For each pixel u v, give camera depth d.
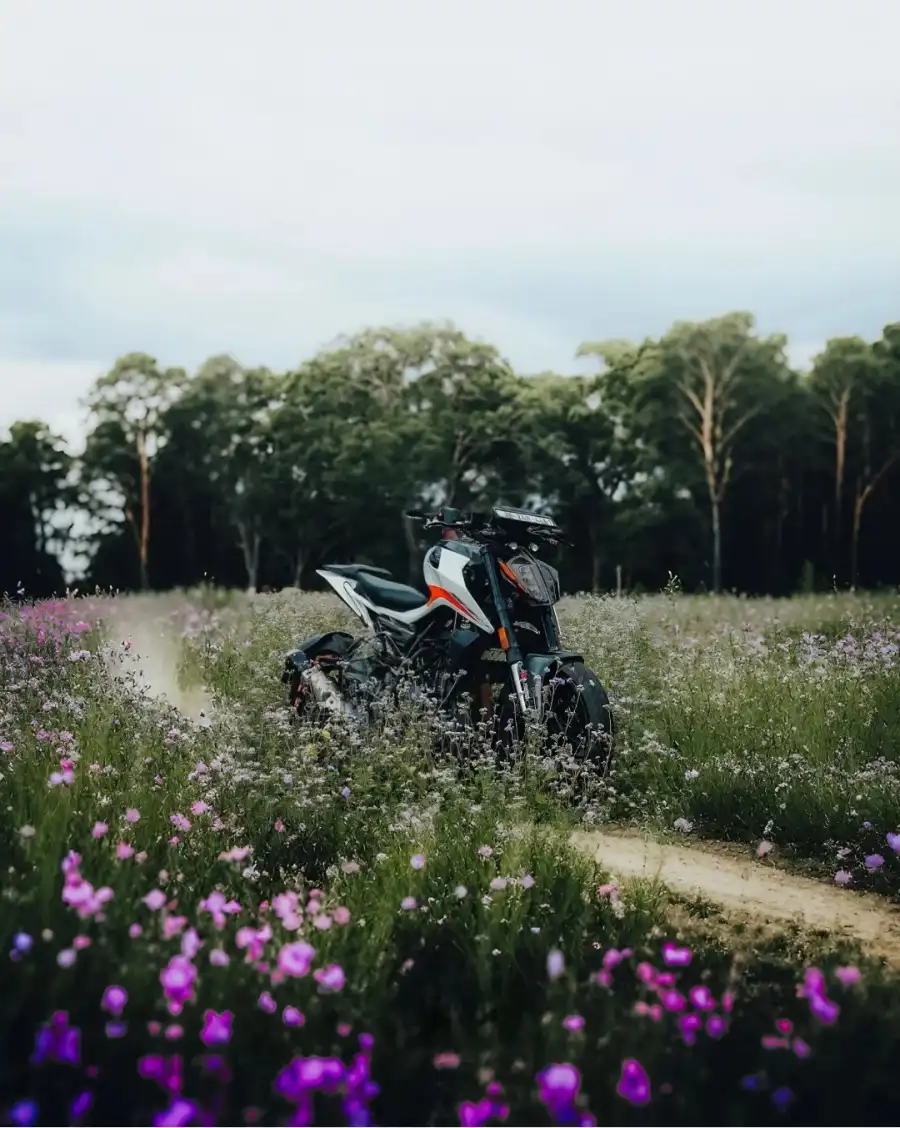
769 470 76.75
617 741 7.16
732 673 8.74
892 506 77.44
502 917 4.12
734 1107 2.67
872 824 5.85
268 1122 2.57
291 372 80.44
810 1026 2.97
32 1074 2.65
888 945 4.63
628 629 10.10
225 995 3.05
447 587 7.37
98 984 2.98
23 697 7.11
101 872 3.90
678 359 73.94
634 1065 2.58
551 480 72.88
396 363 76.06
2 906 3.31
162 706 6.75
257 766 5.77
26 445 83.69
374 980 3.44
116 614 13.60
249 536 79.31
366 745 6.57
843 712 7.83
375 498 71.06
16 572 81.81
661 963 3.71
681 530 74.25
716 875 5.59
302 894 4.42
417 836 5.25
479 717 7.36
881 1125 2.71
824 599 17.70
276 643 10.51
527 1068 2.82
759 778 6.55
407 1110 2.86
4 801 4.96
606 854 5.90
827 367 77.62
